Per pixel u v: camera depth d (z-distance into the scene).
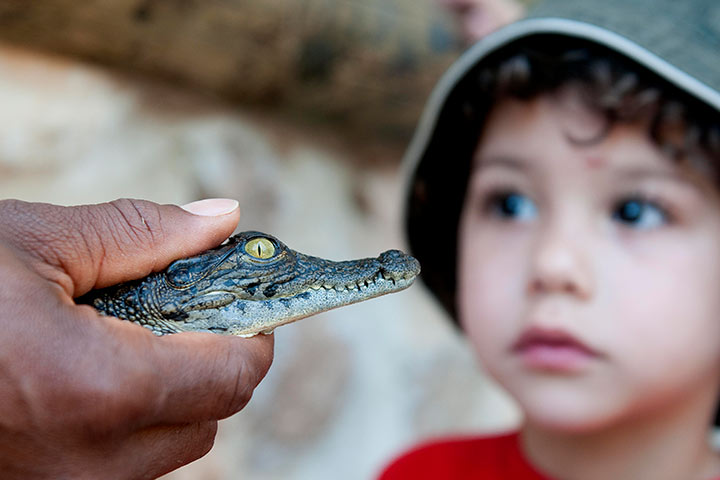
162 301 0.30
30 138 0.50
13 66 0.49
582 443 0.38
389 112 0.60
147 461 0.26
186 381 0.25
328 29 0.52
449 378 0.64
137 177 0.53
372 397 0.60
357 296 0.32
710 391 0.37
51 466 0.24
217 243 0.29
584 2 0.38
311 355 0.57
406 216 0.45
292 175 0.59
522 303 0.37
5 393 0.23
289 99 0.57
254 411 0.55
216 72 0.54
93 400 0.24
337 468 0.58
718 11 0.36
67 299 0.25
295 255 0.33
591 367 0.35
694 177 0.35
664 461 0.37
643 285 0.35
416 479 0.42
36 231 0.26
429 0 0.54
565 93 0.36
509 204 0.38
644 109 0.34
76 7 0.46
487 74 0.38
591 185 0.35
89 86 0.52
